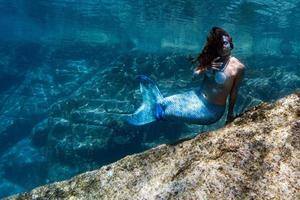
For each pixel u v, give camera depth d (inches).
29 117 1042.1
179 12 1261.1
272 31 1440.7
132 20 1565.0
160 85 866.8
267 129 149.5
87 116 738.8
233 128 158.4
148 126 710.5
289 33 1470.2
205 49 169.9
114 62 995.3
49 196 191.2
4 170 873.5
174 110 175.5
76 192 184.7
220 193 137.0
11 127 1011.3
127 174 173.8
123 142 697.6
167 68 917.2
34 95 1125.7
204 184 142.0
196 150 158.9
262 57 1264.8
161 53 1019.9
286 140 142.1
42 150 839.7
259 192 131.8
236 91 168.2
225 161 145.3
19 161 848.9
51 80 1206.3
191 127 721.0
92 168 707.4
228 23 1369.3
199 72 173.5
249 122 157.8
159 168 164.9
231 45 167.6
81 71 1254.3
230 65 165.8
